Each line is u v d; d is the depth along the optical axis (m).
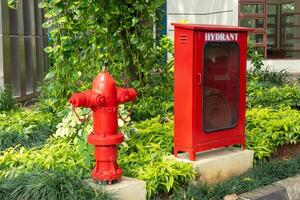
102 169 4.72
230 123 5.83
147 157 5.57
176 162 5.43
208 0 17.00
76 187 4.53
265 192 5.48
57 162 5.22
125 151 5.74
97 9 7.01
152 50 8.10
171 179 5.16
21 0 11.48
